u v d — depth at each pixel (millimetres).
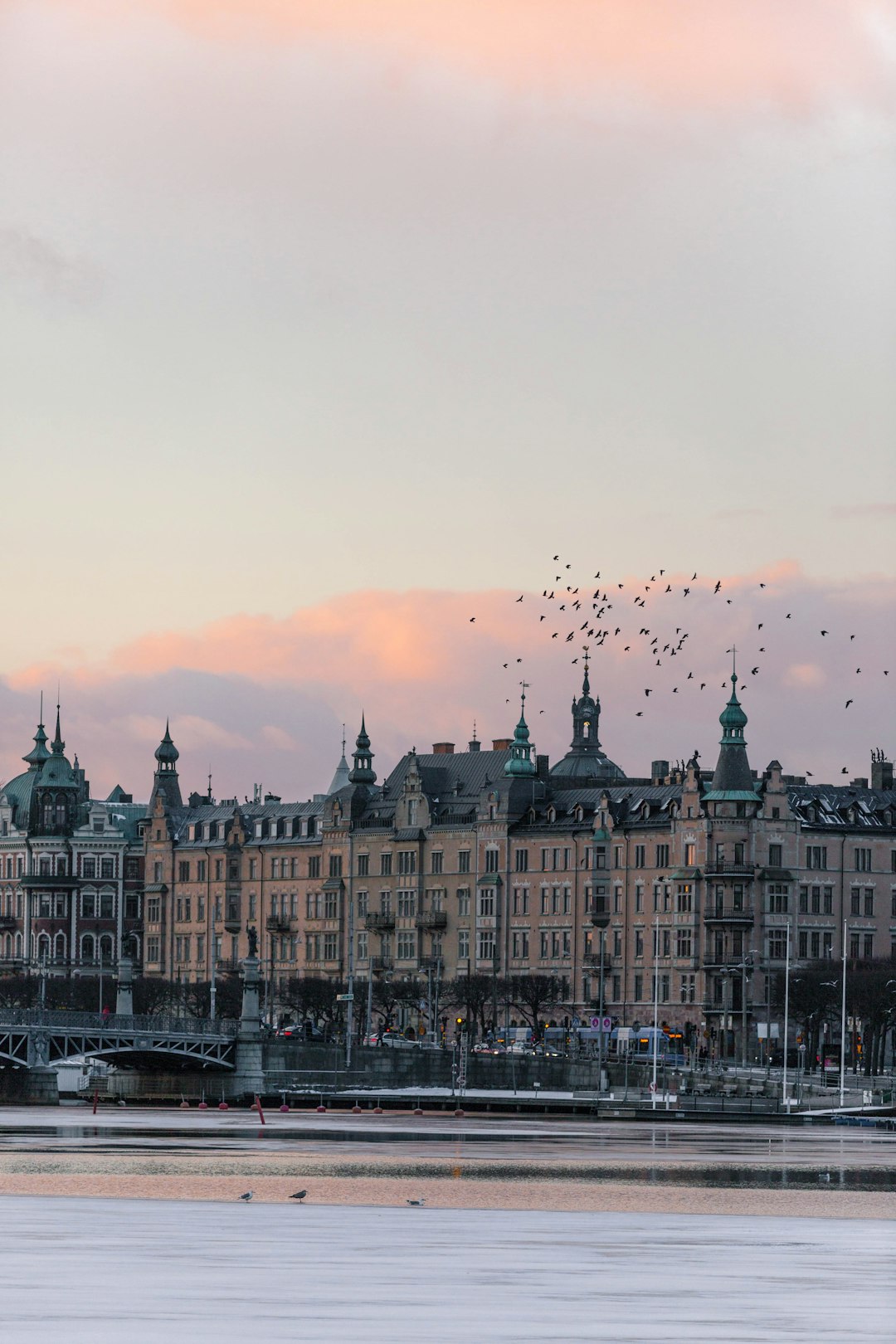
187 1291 106750
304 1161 194000
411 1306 103312
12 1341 92188
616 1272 117188
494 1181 176000
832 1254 126438
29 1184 165000
